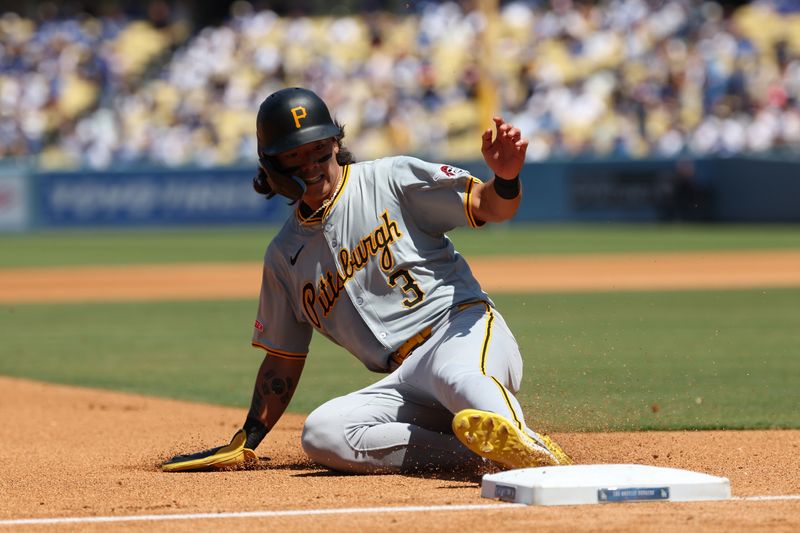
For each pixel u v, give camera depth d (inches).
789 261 2957.7
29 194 4803.2
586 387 1147.9
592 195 4483.3
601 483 598.2
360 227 716.7
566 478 604.1
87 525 568.1
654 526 536.1
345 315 729.6
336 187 722.2
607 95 4761.3
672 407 1026.1
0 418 1045.8
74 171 4773.6
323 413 721.6
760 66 4768.7
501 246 3690.9
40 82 5339.6
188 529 551.2
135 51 5521.7
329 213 719.7
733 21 5044.3
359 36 5329.7
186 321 1999.3
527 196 4598.9
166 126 5123.0
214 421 1025.5
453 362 676.7
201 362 1473.9
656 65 4840.1
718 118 4601.4
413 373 705.6
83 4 5910.4
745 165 4232.3
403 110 4877.0
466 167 4485.7
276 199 4670.3
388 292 717.3
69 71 5383.9
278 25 5492.1
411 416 720.3
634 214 4419.3
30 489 689.6
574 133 4672.7
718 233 3993.6
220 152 5002.5
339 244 719.7
